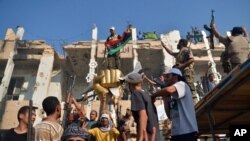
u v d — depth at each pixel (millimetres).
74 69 22344
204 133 8344
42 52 21125
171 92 4422
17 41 20953
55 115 4238
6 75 19781
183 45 7488
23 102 18781
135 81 4512
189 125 4277
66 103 7957
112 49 10609
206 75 11516
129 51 20344
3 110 18781
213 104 5871
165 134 8766
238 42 7211
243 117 6957
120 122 7867
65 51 20641
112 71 9469
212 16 8023
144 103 4234
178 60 7340
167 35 21375
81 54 20875
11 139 4164
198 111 6328
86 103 17109
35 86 19516
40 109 18000
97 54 19766
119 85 9359
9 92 21047
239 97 5789
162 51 20438
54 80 21516
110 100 9344
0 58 20297
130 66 21203
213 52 21344
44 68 20141
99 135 6188
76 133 3391
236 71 4793
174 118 4465
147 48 20484
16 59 20469
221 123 7359
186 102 4465
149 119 4188
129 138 7773
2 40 20984
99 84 9359
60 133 3945
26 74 21531
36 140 3789
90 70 19203
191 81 7195
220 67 21750
